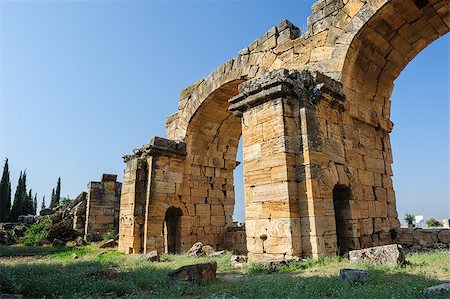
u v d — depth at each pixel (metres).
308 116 10.19
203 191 18.52
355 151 11.76
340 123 11.38
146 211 15.84
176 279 7.29
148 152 16.45
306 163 9.76
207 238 18.00
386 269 7.22
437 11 11.27
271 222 9.80
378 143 13.22
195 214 17.75
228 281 7.44
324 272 7.44
